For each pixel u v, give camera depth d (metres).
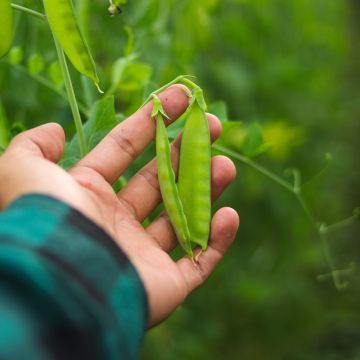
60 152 0.47
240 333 1.12
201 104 0.50
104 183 0.48
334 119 1.27
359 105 1.44
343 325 1.19
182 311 0.86
